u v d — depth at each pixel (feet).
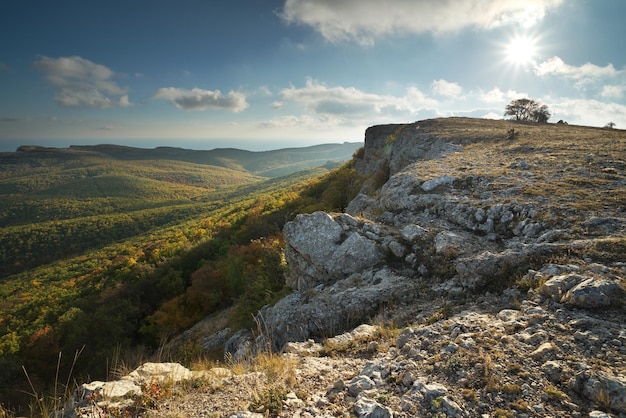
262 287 61.21
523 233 32.96
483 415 12.07
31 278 296.92
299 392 15.64
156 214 528.22
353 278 35.78
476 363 14.82
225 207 489.67
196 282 120.57
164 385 16.83
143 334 120.67
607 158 52.90
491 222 36.42
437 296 27.32
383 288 30.68
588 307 17.66
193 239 220.23
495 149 75.51
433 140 100.83
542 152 64.95
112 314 123.13
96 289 177.68
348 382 16.02
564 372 13.47
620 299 17.53
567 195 37.86
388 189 57.31
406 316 25.32
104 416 14.24
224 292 117.70
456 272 28.96
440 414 12.21
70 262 334.65
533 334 16.47
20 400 77.20
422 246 35.22
